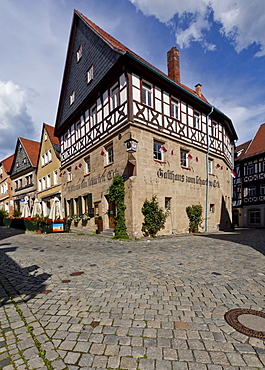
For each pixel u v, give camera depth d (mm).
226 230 17344
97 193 13586
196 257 6508
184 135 13797
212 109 15688
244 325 2875
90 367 2199
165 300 3631
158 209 11219
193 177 14445
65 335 2730
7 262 6441
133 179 10594
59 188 20094
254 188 27953
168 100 12820
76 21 16141
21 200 27438
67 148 18438
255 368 2176
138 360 2283
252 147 29016
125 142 10969
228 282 4406
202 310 3293
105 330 2811
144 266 5590
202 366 2201
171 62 17766
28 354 2400
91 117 14594
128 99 10719
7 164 35469
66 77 17969
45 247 8789
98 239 10484
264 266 5496
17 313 3318
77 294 3953
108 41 11805
